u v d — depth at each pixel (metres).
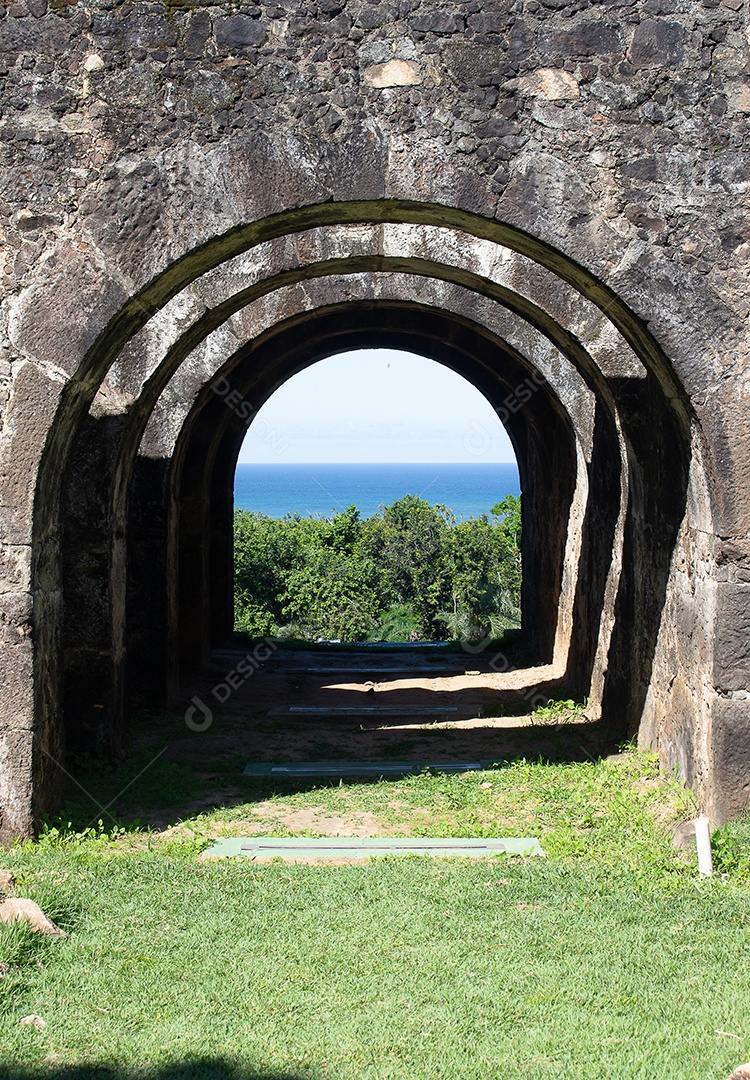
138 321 5.81
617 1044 3.40
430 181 5.36
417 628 21.02
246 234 5.56
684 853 5.29
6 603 5.28
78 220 5.36
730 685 5.34
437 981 3.86
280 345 11.50
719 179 5.38
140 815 6.23
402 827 6.03
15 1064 3.27
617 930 4.34
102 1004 3.67
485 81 5.34
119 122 5.34
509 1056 3.32
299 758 7.91
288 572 21.55
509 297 8.35
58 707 5.83
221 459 13.62
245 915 4.49
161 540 9.45
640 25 5.34
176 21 5.33
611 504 8.45
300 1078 3.18
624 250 5.39
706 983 3.85
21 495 5.32
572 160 5.38
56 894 4.62
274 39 5.34
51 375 5.36
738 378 5.39
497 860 5.38
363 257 8.17
